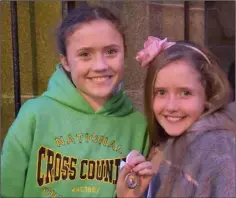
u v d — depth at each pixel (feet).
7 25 3.82
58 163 2.60
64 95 2.72
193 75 2.52
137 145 2.82
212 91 2.60
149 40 2.72
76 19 2.58
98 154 2.67
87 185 2.61
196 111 2.52
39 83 3.94
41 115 2.64
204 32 4.65
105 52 2.57
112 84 2.61
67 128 2.67
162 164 2.64
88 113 2.73
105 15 2.61
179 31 4.47
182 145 2.51
